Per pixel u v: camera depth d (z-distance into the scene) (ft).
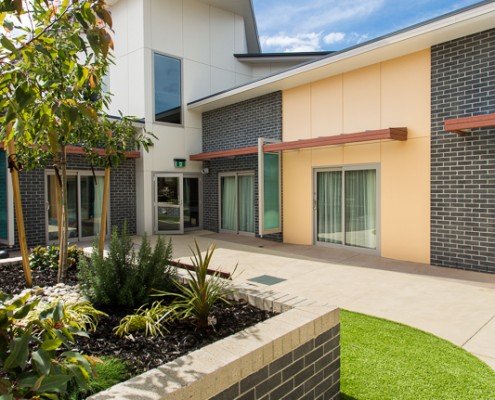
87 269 12.71
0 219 29.25
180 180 41.60
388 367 10.93
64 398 6.66
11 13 5.81
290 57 48.57
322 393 9.07
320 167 31.40
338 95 29.99
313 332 8.77
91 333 9.75
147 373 6.37
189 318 10.54
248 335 7.88
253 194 38.34
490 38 21.63
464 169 22.88
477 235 22.44
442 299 17.42
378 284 20.04
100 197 37.83
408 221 25.71
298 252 29.32
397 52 25.32
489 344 12.62
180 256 28.12
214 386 6.43
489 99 21.72
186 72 42.73
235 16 48.03
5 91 5.90
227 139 40.86
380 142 27.14
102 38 5.96
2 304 6.06
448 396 9.42
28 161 16.35
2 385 4.60
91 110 6.31
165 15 41.01
